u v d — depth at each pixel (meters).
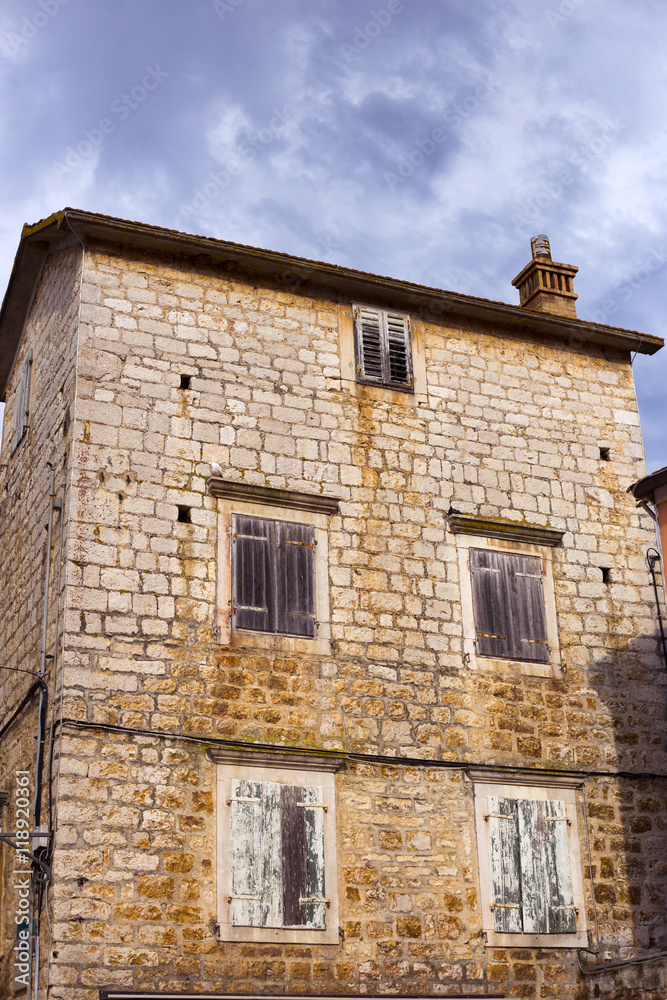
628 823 14.31
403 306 15.51
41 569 13.75
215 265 14.49
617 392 16.61
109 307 13.73
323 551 13.85
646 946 13.80
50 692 12.60
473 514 14.85
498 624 14.48
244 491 13.58
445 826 13.31
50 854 11.70
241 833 12.34
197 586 13.04
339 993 12.19
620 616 15.30
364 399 14.77
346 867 12.71
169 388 13.70
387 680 13.62
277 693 13.03
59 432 13.77
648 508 14.28
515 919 13.27
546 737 14.23
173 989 11.56
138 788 12.07
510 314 15.81
